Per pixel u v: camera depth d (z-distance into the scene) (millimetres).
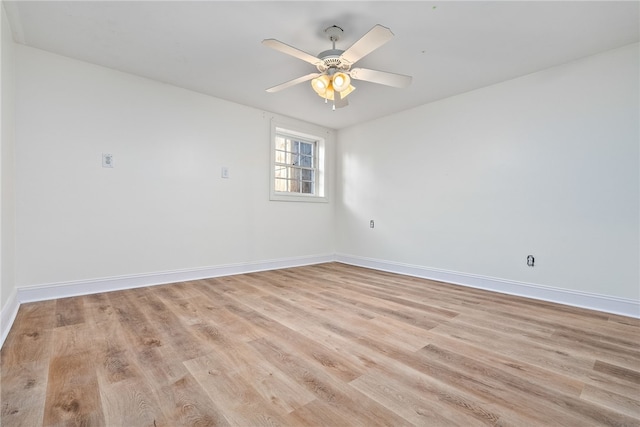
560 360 1676
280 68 2934
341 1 1959
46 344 1790
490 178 3248
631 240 2443
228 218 3803
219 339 1896
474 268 3377
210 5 2016
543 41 2400
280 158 4520
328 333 2014
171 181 3334
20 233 2502
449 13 2064
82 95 2801
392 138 4242
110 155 2947
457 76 3035
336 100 2631
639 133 2404
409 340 1919
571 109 2725
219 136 3701
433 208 3762
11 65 2324
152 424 1140
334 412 1222
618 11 2023
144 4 2010
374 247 4477
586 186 2652
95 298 2715
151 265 3209
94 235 2867
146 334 1952
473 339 1945
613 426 1152
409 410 1237
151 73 3047
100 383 1397
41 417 1162
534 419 1188
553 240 2834
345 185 4922
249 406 1252
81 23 2223
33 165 2564
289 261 4465
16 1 1966
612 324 2238
